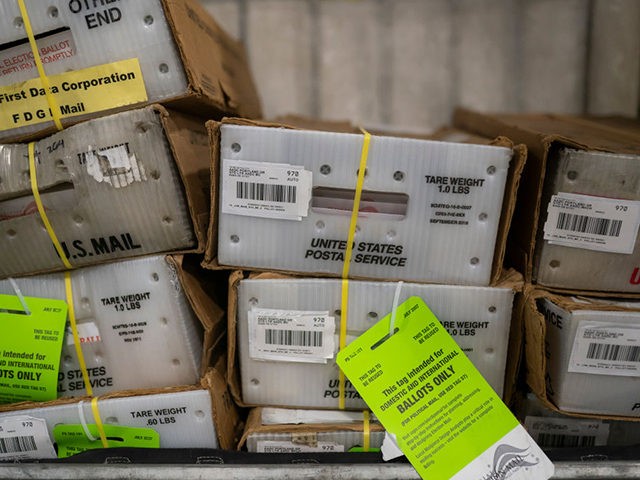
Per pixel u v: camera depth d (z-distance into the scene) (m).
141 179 0.70
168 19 0.68
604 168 0.68
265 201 0.69
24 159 0.71
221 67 0.90
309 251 0.71
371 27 1.34
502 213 0.70
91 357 0.77
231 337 0.73
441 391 0.71
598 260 0.72
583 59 1.33
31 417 0.73
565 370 0.71
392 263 0.71
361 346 0.72
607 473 0.68
